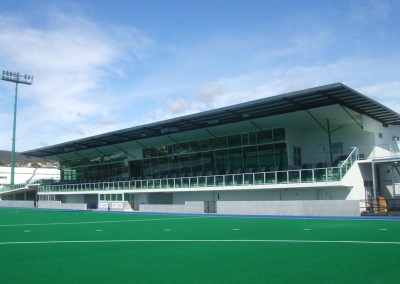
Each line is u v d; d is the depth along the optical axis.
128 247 12.62
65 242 14.16
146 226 21.09
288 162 36.41
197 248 12.21
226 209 31.89
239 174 36.19
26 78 72.81
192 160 45.25
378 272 8.21
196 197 40.88
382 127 36.53
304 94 28.48
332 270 8.47
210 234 16.36
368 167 32.31
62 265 9.55
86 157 62.75
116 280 7.88
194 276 8.11
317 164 33.31
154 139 47.31
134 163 53.44
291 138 37.09
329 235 15.17
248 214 30.39
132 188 47.22
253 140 39.31
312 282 7.42
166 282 7.63
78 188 55.88
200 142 44.34
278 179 34.69
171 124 39.22
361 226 18.92
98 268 9.12
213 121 37.97
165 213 35.75
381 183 33.22
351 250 11.23
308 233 16.08
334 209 26.59
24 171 91.75
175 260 10.05
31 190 69.06
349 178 29.86
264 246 12.43
